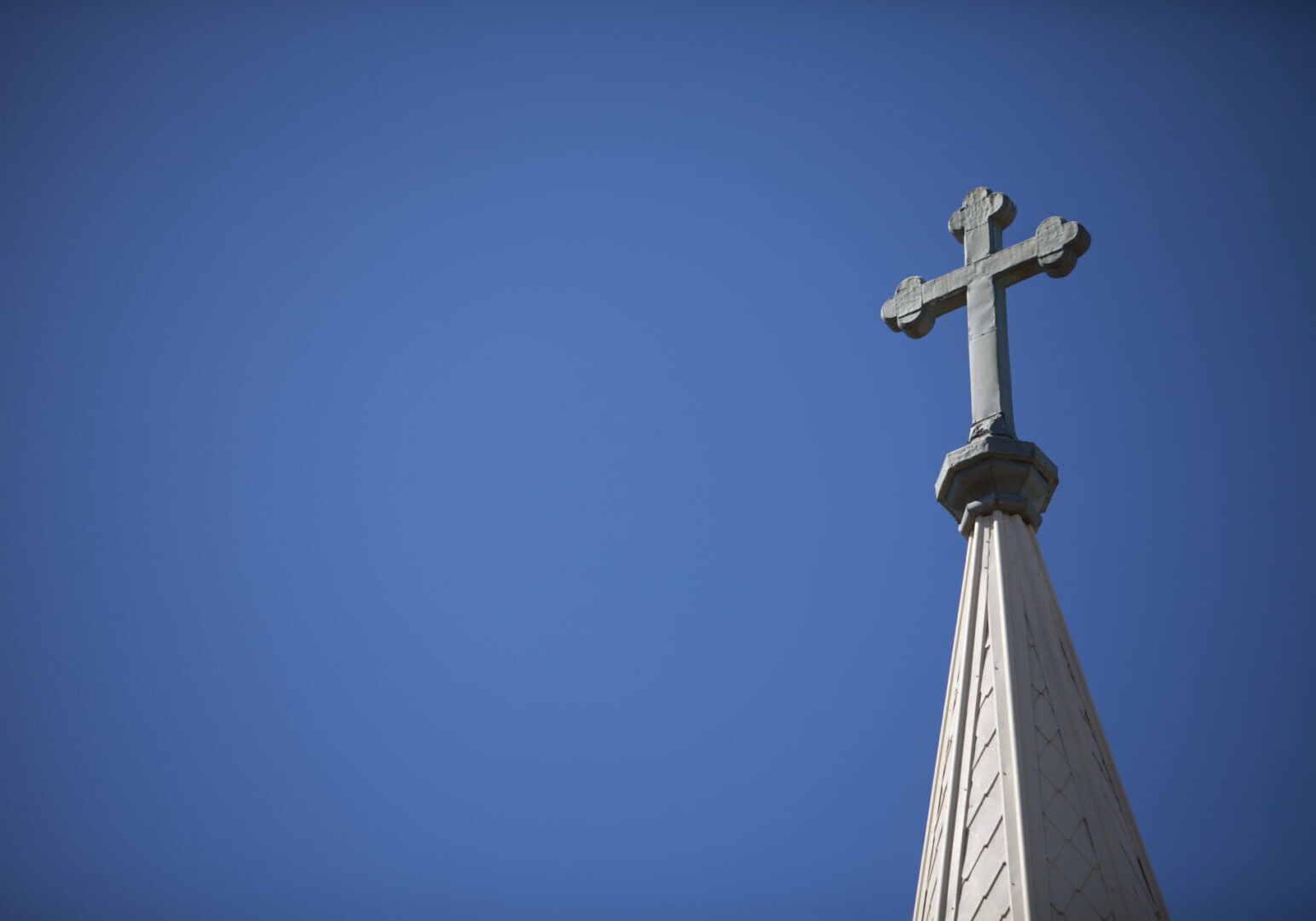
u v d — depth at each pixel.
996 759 10.35
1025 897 9.58
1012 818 10.00
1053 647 11.02
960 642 11.40
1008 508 11.90
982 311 13.04
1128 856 10.05
